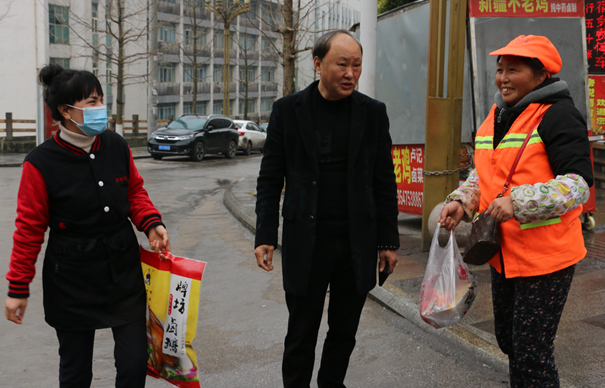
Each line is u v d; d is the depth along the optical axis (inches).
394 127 278.5
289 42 435.8
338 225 93.4
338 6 2078.0
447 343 135.9
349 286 97.5
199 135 757.3
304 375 98.7
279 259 237.0
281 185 98.2
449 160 219.6
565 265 82.5
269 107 2155.5
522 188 78.3
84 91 82.4
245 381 120.3
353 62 87.6
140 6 1352.1
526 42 83.8
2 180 510.0
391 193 97.0
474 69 233.3
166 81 1670.8
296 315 96.5
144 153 863.1
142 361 85.3
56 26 1196.5
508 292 92.2
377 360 128.9
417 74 264.1
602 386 108.7
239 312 169.0
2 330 154.4
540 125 81.9
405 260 211.0
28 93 1090.1
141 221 91.5
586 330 136.0
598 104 283.0
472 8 232.1
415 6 261.4
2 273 212.2
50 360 134.5
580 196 77.2
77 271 83.9
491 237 84.2
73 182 83.6
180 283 85.9
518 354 87.1
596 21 277.3
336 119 92.7
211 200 424.5
